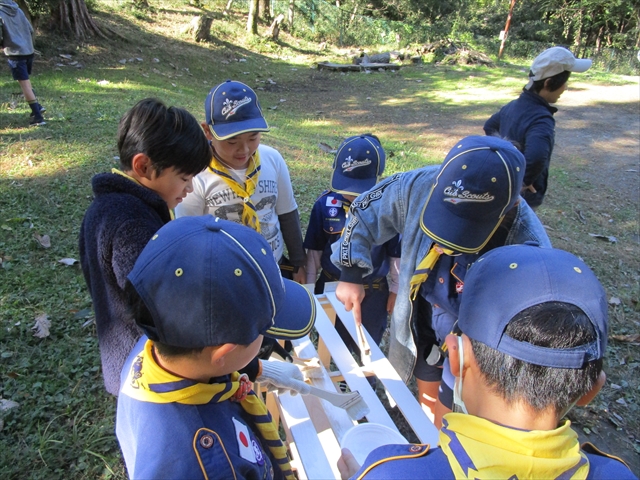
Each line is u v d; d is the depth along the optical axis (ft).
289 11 57.98
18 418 7.16
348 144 7.75
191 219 3.13
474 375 2.84
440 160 22.70
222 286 2.78
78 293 9.99
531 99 9.88
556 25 88.74
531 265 2.79
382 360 6.15
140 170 4.36
